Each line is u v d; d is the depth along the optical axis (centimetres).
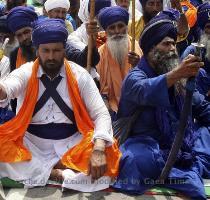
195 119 581
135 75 505
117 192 496
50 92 510
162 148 527
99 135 487
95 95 513
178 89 519
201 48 450
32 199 483
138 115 521
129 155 500
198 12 761
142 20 821
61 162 507
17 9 664
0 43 736
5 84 488
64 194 491
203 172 529
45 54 496
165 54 506
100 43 736
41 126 519
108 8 696
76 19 1002
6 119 634
